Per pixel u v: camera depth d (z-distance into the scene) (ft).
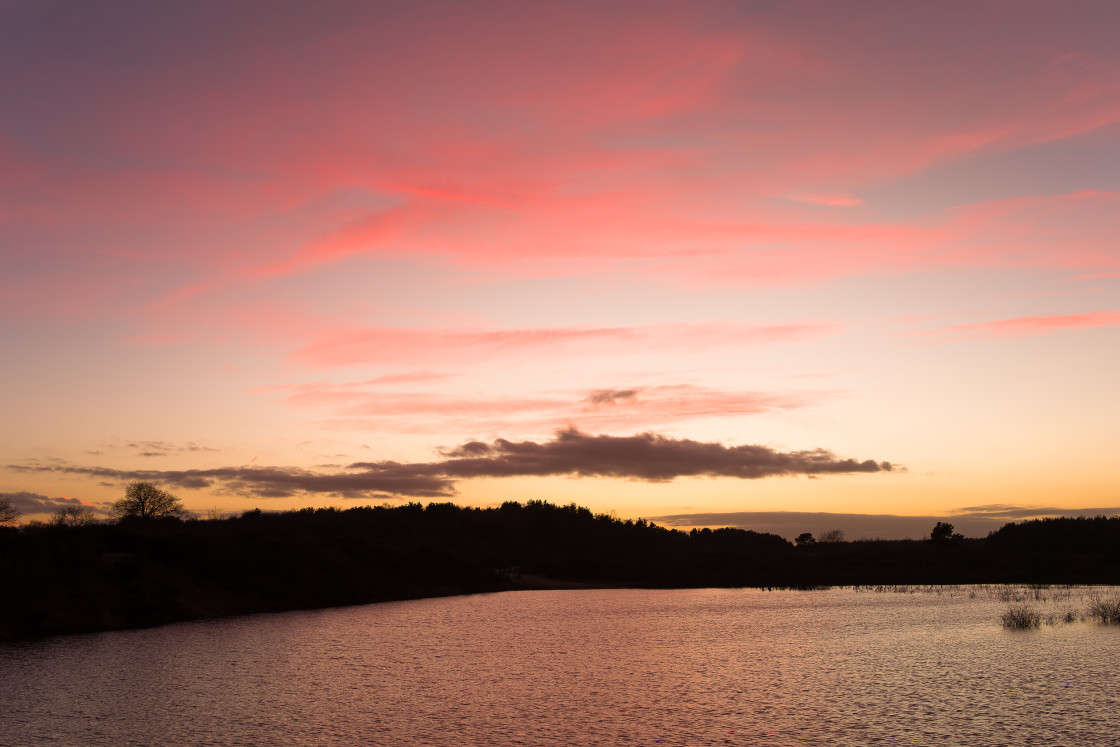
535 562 466.29
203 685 98.73
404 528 538.47
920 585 329.72
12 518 280.10
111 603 177.06
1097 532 425.28
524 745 68.54
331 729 74.69
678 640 149.38
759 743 68.85
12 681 101.14
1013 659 115.75
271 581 240.32
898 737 70.38
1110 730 72.23
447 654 130.11
